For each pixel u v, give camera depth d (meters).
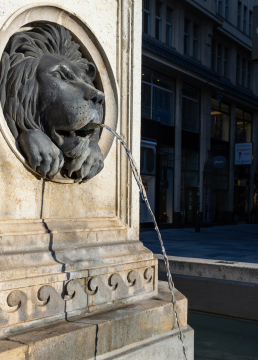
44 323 2.11
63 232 2.38
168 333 2.68
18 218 2.20
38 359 1.87
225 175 24.83
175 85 19.75
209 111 22.09
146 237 14.13
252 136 28.11
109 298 2.48
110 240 2.69
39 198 2.31
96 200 2.68
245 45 25.89
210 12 21.41
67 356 2.00
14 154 2.17
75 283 2.26
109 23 2.78
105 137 2.75
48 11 2.38
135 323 2.42
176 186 19.75
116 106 2.82
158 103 18.75
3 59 2.16
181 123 20.08
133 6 2.94
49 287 2.13
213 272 5.13
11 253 2.08
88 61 2.67
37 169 2.22
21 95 2.18
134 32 2.95
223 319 4.89
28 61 2.21
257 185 28.09
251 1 26.84
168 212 19.56
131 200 2.90
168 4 19.36
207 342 4.04
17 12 2.16
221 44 24.34
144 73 17.84
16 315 1.98
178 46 19.81
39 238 2.24
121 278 2.58
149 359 2.45
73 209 2.52
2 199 2.12
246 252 9.25
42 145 2.18
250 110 27.70
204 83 20.89
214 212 24.11
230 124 25.16
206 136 21.88
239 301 4.91
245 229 20.52
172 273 5.42
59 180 2.36
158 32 18.95
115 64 2.83
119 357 2.26
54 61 2.26
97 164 2.47
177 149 19.81
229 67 25.11
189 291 5.26
